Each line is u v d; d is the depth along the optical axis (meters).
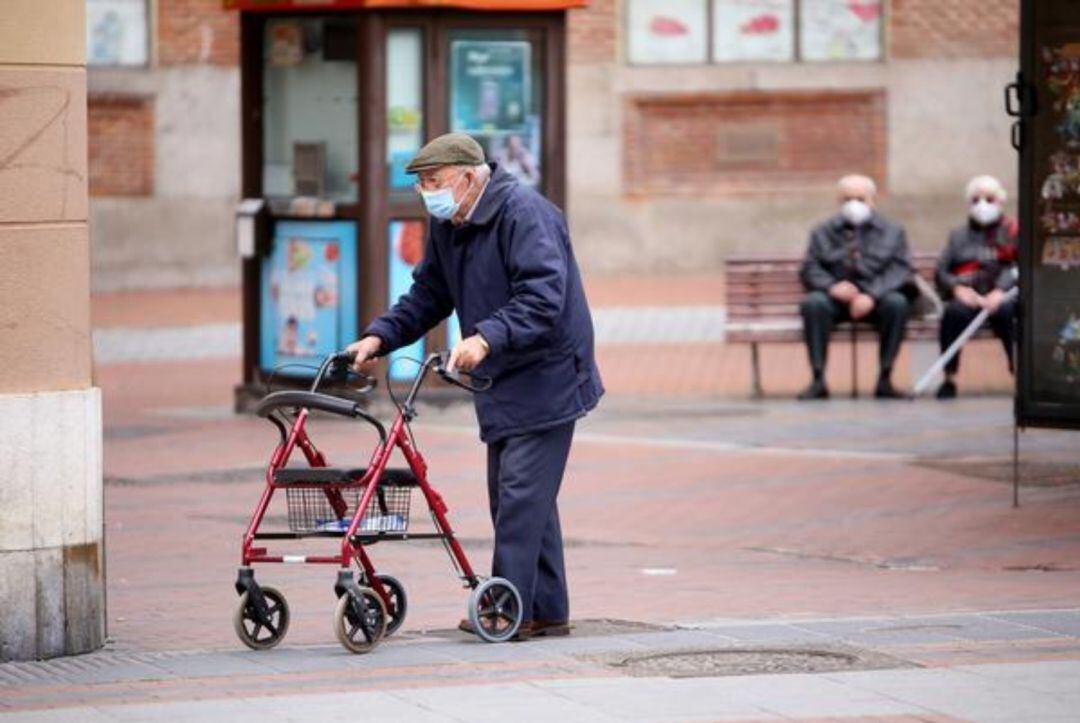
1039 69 29.05
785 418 40.19
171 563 26.69
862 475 33.41
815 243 43.28
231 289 65.12
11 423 20.50
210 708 17.92
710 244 68.06
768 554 27.56
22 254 20.44
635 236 67.69
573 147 67.25
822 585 25.14
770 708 17.73
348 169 40.47
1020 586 24.86
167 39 64.50
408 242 40.09
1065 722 17.25
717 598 24.23
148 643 21.70
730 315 43.69
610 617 22.97
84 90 20.73
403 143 40.06
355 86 40.09
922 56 68.69
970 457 34.97
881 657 19.84
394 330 21.59
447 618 23.02
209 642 21.64
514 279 20.88
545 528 21.47
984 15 68.88
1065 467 33.81
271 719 17.47
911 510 30.45
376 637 20.62
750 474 33.66
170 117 64.56
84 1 20.70
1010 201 69.44
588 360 21.38
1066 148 28.92
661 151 67.81
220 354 51.16
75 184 20.70
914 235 69.12
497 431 21.11
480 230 21.08
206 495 31.97
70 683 19.38
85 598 21.08
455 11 39.91
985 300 42.59
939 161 69.06
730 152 68.19
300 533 20.69
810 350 43.03
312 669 19.75
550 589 21.50
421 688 18.64
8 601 20.58
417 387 20.78
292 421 22.67
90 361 21.09
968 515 29.98
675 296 62.38
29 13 20.25
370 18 39.53
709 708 17.73
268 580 25.64
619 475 33.78
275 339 41.09
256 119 41.19
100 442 21.19
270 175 41.34
